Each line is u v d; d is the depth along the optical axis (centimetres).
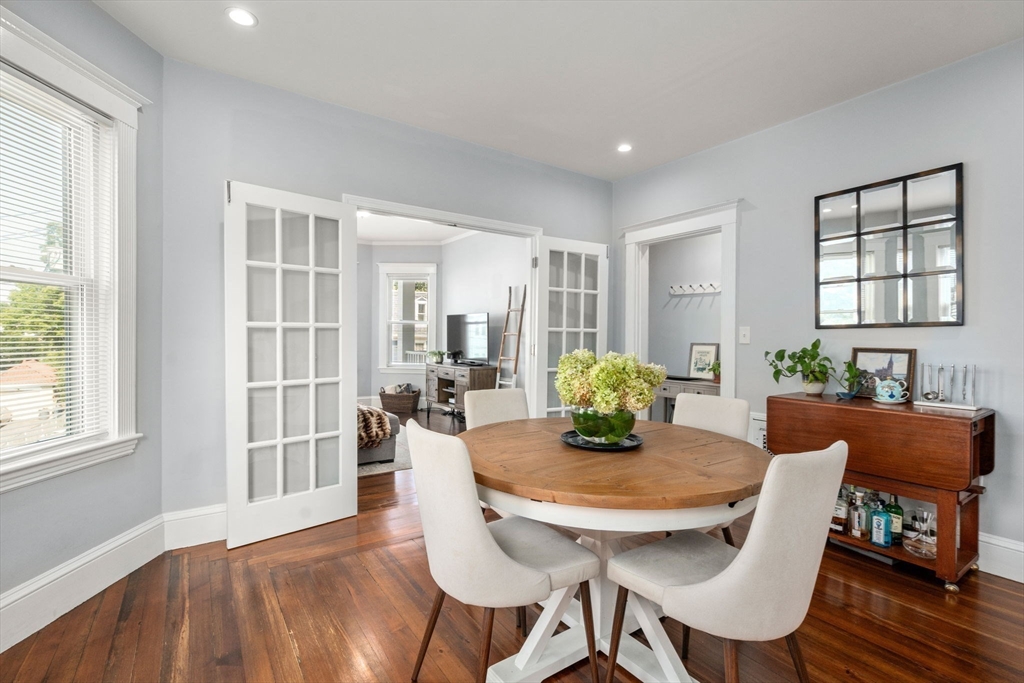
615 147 363
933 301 252
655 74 262
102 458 213
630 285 432
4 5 173
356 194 307
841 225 288
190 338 256
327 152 296
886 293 269
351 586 219
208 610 198
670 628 193
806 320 306
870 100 278
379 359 764
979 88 239
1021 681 159
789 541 120
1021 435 226
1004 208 231
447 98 291
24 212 187
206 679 158
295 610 199
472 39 232
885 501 268
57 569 194
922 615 199
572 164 401
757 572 120
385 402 698
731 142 349
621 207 440
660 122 320
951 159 247
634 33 226
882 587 222
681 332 525
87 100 204
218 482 266
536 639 160
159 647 174
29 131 188
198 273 258
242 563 239
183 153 253
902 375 262
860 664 168
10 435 183
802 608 129
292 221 279
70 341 208
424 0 205
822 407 258
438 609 156
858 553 258
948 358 248
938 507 218
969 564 226
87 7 205
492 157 368
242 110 269
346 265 298
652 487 138
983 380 237
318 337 290
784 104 293
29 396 191
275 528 270
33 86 183
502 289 623
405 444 491
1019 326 227
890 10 207
